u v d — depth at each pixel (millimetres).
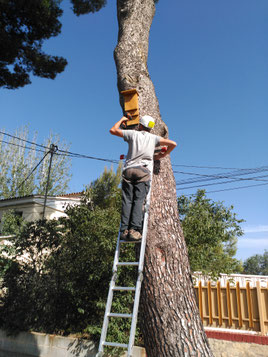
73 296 7355
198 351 3283
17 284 8234
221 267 7484
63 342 7000
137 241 3535
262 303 7656
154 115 4594
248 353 6496
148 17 5863
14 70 10281
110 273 6945
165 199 4078
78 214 7656
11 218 14609
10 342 7820
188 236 7059
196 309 3631
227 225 7418
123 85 4879
